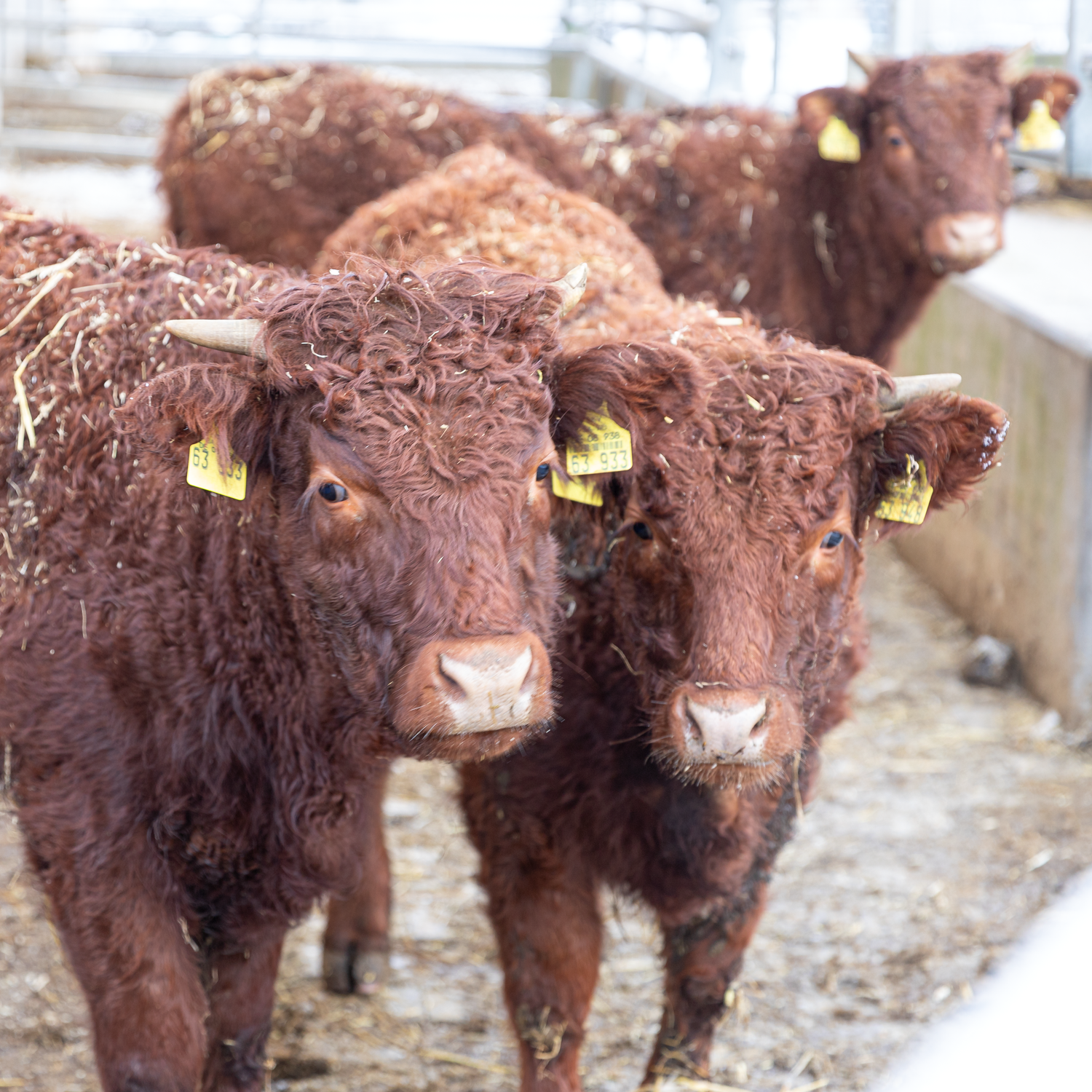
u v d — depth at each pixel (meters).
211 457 2.91
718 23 12.20
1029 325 6.93
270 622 3.25
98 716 3.24
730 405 3.36
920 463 3.51
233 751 3.29
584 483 3.40
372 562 2.87
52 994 4.43
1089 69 7.30
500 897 3.82
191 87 7.96
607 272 4.24
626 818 3.71
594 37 15.65
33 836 3.34
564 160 7.30
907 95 6.87
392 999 4.59
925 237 6.84
